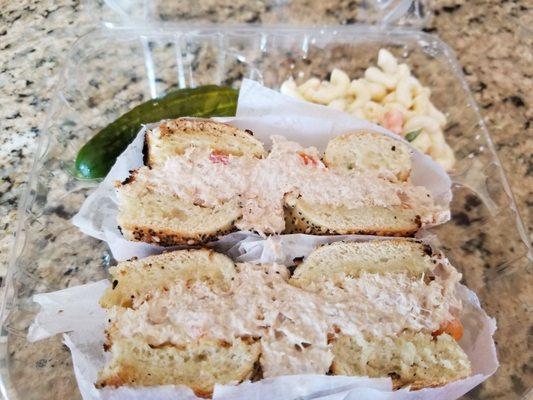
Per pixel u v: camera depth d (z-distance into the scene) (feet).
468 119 0.63
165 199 0.49
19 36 0.69
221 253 0.47
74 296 0.46
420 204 0.51
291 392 0.39
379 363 0.42
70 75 0.62
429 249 0.48
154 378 0.40
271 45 0.66
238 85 0.65
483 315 0.46
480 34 0.74
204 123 0.52
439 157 0.59
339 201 0.50
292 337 0.41
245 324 0.42
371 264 0.47
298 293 0.44
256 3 0.72
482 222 0.56
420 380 0.42
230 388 0.38
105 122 0.60
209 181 0.49
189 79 0.65
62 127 0.59
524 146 0.64
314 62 0.67
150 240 0.48
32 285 0.49
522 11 0.78
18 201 0.56
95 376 0.42
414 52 0.67
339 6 0.73
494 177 0.58
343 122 0.55
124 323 0.42
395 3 0.72
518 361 0.47
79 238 0.52
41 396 0.43
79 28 0.70
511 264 0.53
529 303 0.50
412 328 0.43
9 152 0.59
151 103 0.57
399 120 0.59
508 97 0.69
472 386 0.42
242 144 0.52
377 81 0.63
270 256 0.47
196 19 0.70
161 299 0.43
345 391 0.39
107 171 0.54
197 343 0.41
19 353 0.44
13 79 0.65
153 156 0.51
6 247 0.53
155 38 0.65
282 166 0.50
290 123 0.54
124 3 0.68
